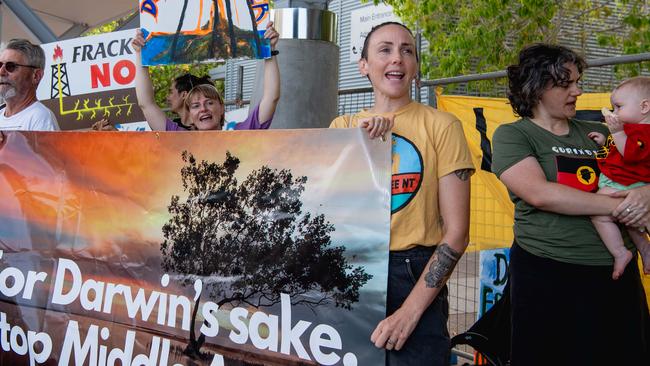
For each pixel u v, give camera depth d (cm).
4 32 902
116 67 604
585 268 285
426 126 267
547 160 296
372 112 284
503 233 472
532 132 300
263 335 276
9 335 344
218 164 290
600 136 303
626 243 290
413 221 260
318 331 265
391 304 258
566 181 291
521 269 299
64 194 329
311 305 267
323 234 266
